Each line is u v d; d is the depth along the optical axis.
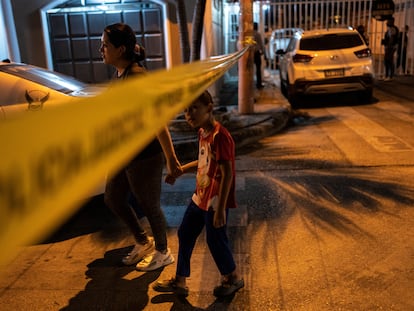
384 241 3.91
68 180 0.73
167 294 3.23
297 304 3.05
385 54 15.23
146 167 3.27
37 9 10.05
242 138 7.33
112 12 10.29
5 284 3.46
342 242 3.92
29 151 0.65
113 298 3.23
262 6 15.06
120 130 0.93
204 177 2.93
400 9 16.88
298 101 10.80
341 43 10.66
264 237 4.06
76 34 10.48
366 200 4.85
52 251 4.00
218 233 2.98
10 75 4.18
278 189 5.29
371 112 9.76
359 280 3.31
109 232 4.38
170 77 1.32
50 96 4.14
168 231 4.33
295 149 7.07
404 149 6.78
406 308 2.96
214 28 11.91
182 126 7.36
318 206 4.74
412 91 12.43
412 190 5.10
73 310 3.10
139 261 3.68
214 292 3.15
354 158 6.42
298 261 3.62
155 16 10.16
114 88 0.97
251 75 8.81
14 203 0.63
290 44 11.97
